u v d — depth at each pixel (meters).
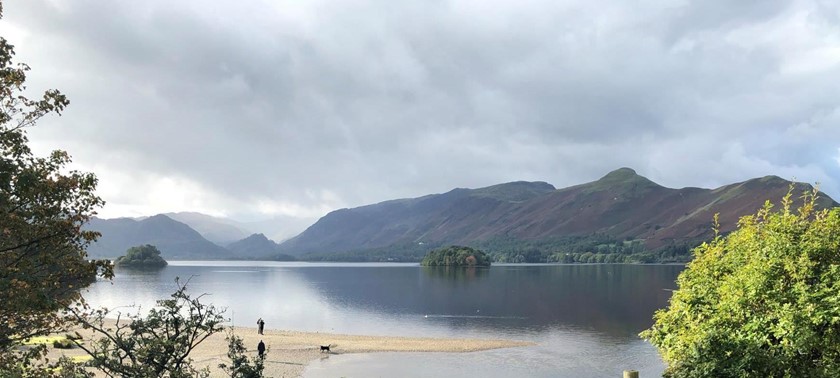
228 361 43.72
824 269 13.59
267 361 47.22
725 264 16.50
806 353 12.73
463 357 50.44
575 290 134.00
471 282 171.88
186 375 11.92
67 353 39.66
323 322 78.62
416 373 43.81
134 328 12.32
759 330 13.41
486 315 85.38
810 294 12.95
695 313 15.95
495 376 43.00
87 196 15.63
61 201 14.98
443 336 63.97
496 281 175.75
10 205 13.84
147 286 144.25
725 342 12.74
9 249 13.95
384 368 45.56
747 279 14.23
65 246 15.23
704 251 17.91
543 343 58.19
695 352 12.79
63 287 15.17
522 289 139.25
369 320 80.50
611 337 62.28
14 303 12.93
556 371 44.75
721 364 12.30
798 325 12.61
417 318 82.50
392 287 154.00
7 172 13.16
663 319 17.31
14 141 14.28
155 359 12.33
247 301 112.31
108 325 61.97
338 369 44.88
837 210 14.56
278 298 119.50
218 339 57.06
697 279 16.89
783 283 13.70
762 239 15.53
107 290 128.75
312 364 46.62
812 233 14.34
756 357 12.21
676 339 16.05
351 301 112.31
